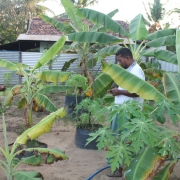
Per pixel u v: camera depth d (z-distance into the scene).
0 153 5.70
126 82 4.04
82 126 6.36
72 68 15.09
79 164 5.37
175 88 4.16
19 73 6.61
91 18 6.93
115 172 4.75
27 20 27.95
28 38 16.19
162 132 3.57
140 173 3.28
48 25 18.58
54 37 16.53
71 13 9.32
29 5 27.00
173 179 4.71
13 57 15.19
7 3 26.16
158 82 8.22
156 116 3.80
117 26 6.89
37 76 6.39
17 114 9.44
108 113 3.63
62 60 15.20
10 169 3.88
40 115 9.48
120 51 4.83
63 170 5.08
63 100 12.38
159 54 6.91
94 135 3.57
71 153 5.94
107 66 4.14
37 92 6.64
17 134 7.08
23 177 3.73
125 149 3.33
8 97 6.55
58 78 7.16
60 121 8.44
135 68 4.79
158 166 3.39
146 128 3.15
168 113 3.50
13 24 26.77
